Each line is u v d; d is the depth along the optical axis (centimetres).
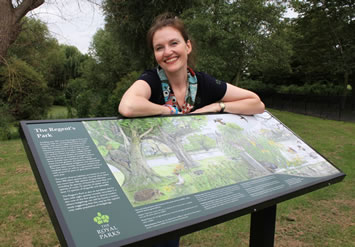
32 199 423
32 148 107
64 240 85
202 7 1034
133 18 1087
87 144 118
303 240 314
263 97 2577
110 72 2777
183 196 115
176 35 164
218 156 146
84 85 2988
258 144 171
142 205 105
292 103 2053
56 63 3266
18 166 612
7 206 397
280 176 152
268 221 175
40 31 1055
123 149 124
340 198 429
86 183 103
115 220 95
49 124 120
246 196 128
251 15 1073
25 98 1641
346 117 1493
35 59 1758
